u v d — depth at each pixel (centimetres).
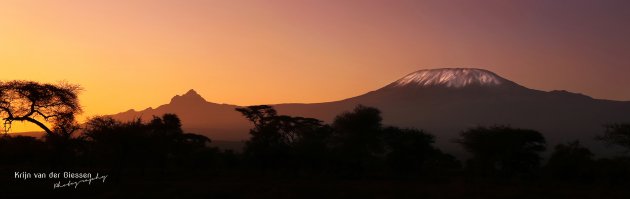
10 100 5428
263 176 6262
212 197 3944
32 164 6197
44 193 3884
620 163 6944
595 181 6762
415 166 7931
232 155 8150
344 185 5131
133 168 6456
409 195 4266
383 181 6003
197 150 7850
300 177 6281
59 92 5553
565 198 4347
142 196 3881
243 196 4044
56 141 5588
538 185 5959
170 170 6431
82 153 6372
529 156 7731
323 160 7219
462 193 4456
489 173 7756
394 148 7856
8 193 3809
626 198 4484
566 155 7625
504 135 7719
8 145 6581
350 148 7581
